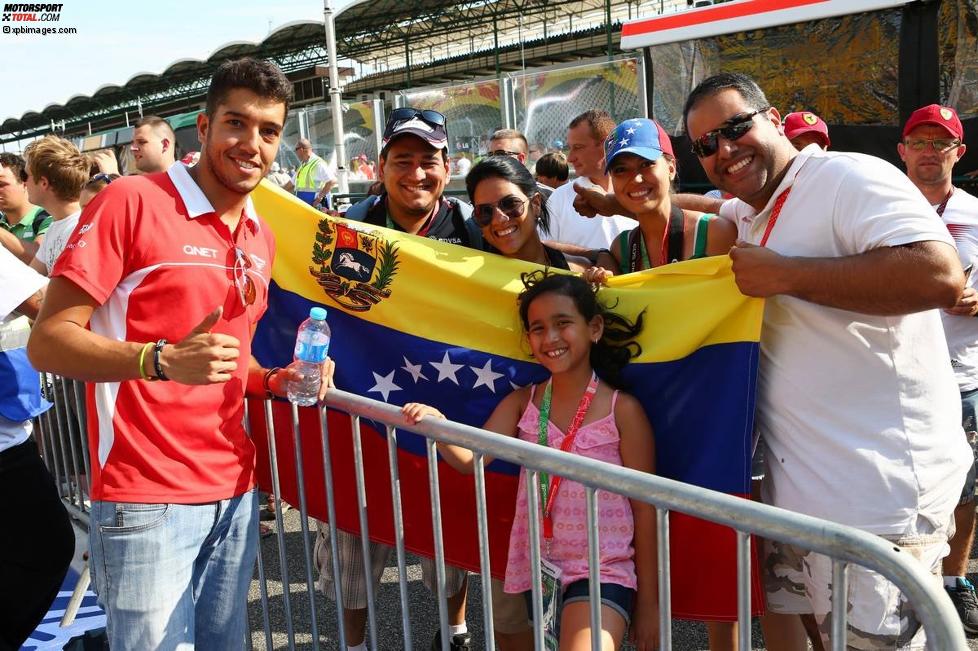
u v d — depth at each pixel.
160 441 2.33
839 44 8.55
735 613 2.59
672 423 2.68
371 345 3.14
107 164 6.05
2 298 2.90
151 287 2.27
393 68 38.56
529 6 26.47
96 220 2.21
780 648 2.78
